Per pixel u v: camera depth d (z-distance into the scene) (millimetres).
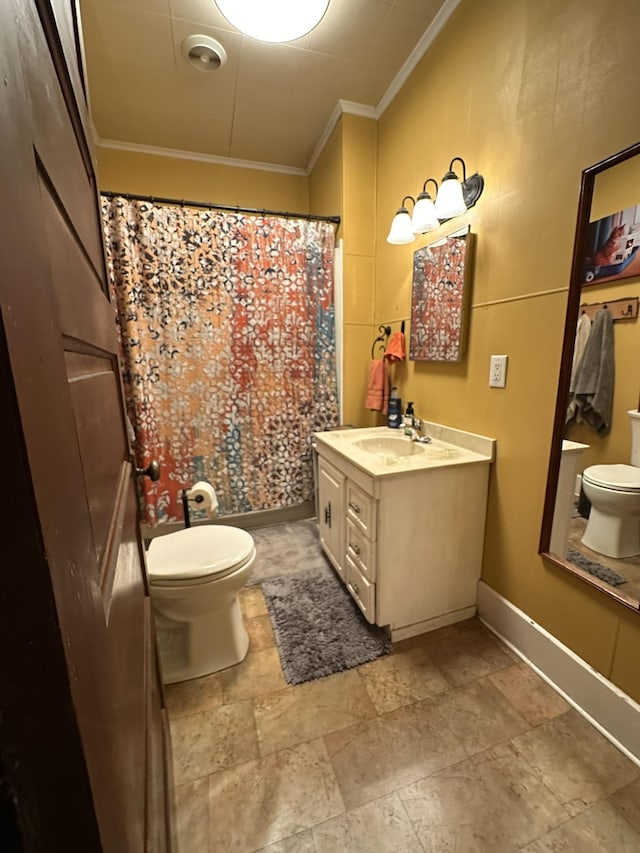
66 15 522
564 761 1054
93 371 537
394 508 1402
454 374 1663
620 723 1077
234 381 2254
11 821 242
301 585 1853
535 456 1302
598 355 1072
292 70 1872
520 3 1199
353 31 1642
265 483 2432
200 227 2049
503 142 1313
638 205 943
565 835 893
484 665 1386
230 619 1384
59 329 321
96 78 1913
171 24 1604
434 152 1681
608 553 1097
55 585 234
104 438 564
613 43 953
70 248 427
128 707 474
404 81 1877
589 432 1121
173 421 2182
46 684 233
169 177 2602
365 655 1429
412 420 1917
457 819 925
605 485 1086
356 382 2447
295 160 2717
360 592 1568
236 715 1205
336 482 1779
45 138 333
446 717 1188
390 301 2174
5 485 204
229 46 1722
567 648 1239
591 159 1035
